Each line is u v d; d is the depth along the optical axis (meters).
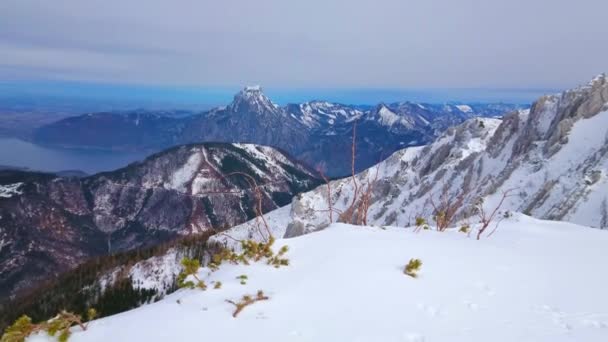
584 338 6.85
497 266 10.75
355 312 7.90
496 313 7.97
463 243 12.96
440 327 7.32
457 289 9.12
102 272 80.50
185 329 7.18
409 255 11.19
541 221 17.08
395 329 7.22
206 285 9.32
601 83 89.06
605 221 48.84
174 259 78.06
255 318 7.61
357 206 15.74
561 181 65.12
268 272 10.09
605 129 79.31
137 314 8.01
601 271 10.57
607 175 56.66
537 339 6.82
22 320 7.05
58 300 73.38
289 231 104.56
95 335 7.13
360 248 11.52
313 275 9.70
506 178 82.62
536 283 9.65
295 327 7.29
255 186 13.78
